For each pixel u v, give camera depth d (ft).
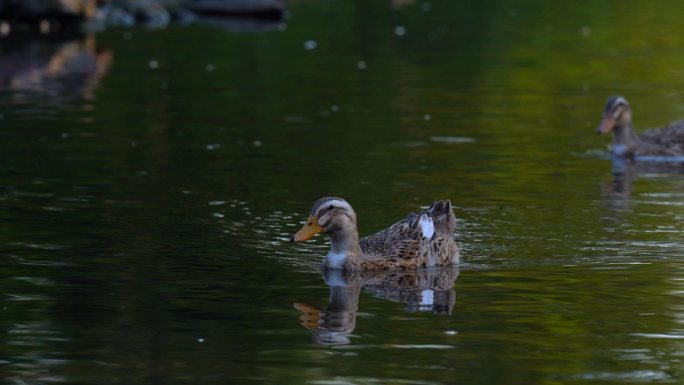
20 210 55.77
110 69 99.19
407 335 38.81
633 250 49.52
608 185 62.95
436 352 37.14
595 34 118.52
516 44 113.19
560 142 74.02
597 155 71.05
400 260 47.70
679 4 137.59
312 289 44.39
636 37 116.67
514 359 36.52
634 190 61.72
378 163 66.90
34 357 36.70
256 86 92.17
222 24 127.03
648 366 35.88
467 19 128.57
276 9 131.34
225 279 45.44
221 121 78.84
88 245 49.98
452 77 96.17
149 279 45.27
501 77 96.48
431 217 49.19
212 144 71.67
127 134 74.33
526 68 100.58
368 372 35.40
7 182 61.41
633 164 69.51
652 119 82.43
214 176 63.21
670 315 40.73
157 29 123.13
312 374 35.22
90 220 54.03
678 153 71.92
